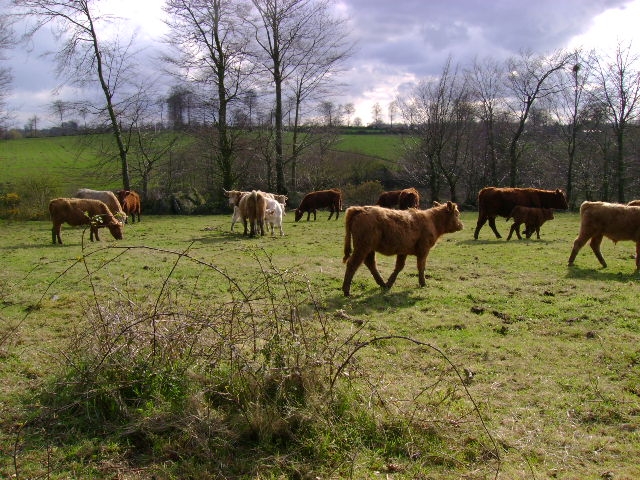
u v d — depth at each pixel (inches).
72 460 153.9
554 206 692.7
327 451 156.3
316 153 1679.4
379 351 249.6
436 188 1652.3
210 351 191.3
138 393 180.2
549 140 1651.1
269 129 1466.5
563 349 254.5
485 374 223.9
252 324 191.0
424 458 156.8
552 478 148.0
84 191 842.8
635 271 446.3
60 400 183.0
